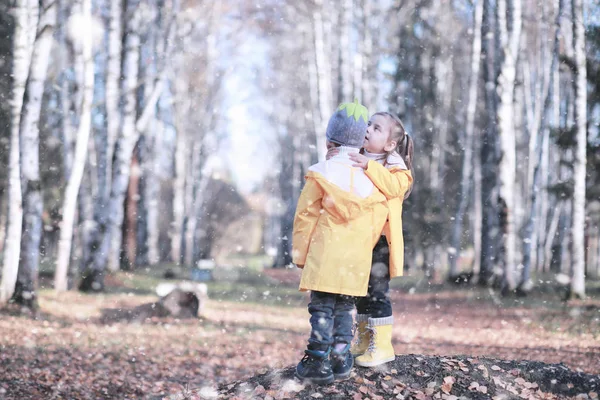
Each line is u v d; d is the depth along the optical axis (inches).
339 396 135.3
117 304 494.0
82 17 486.3
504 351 329.1
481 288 709.9
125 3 652.7
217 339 358.3
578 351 319.3
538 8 876.0
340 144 140.5
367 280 132.8
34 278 422.3
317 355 135.2
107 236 601.0
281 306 565.9
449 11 990.4
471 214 1167.0
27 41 404.2
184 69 1011.3
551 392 153.4
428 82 1013.8
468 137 837.8
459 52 1019.9
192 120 1193.4
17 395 217.8
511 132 618.2
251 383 148.7
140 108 781.9
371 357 145.3
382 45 1018.1
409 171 141.7
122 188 604.1
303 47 1030.4
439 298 647.8
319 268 130.5
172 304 444.1
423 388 141.3
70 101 614.2
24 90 406.3
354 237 131.6
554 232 1083.9
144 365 279.6
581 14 539.8
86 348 306.7
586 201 634.8
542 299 584.1
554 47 651.5
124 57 619.8
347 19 689.0
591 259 1187.3
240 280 882.8
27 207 422.0
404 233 925.2
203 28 1002.7
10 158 407.8
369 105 822.5
